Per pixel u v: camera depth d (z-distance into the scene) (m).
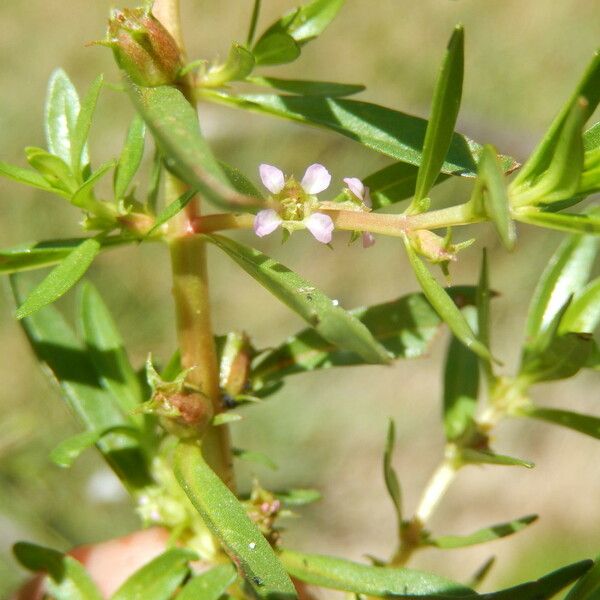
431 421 0.43
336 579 0.13
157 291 0.40
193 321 0.13
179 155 0.11
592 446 0.42
